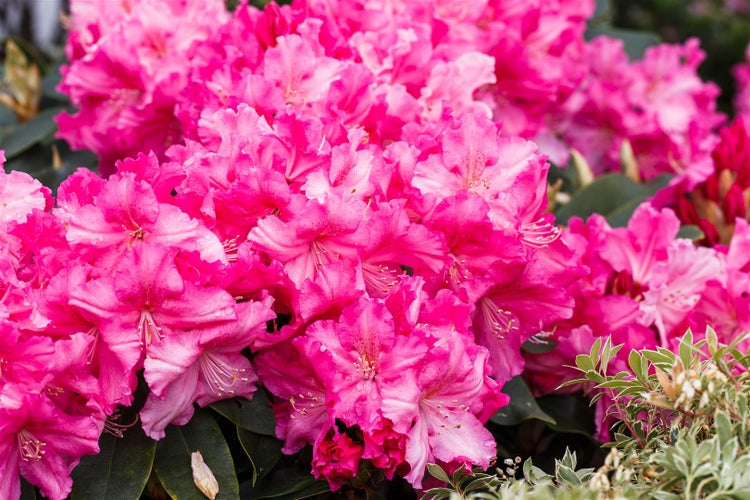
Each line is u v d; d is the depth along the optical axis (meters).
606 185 1.42
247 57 1.26
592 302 1.22
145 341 1.08
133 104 1.36
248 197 1.10
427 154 1.17
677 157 1.52
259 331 1.11
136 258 1.06
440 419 1.11
